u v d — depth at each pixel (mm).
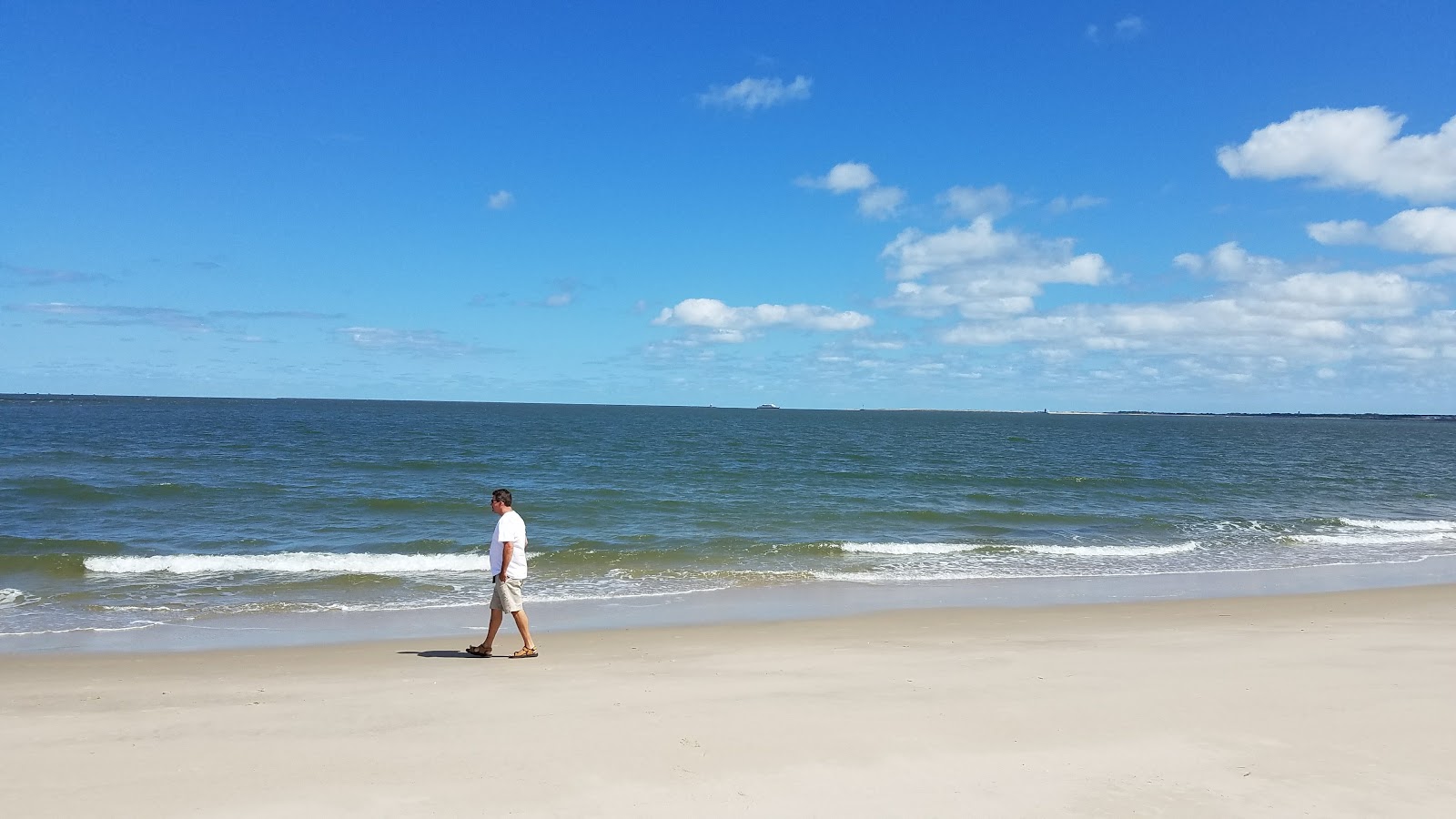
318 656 10000
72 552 17781
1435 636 10617
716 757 5777
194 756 5820
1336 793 5234
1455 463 55500
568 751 5902
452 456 44031
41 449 44094
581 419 123000
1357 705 7074
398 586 14906
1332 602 14008
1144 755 5871
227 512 23203
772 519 24000
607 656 9773
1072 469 43469
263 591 14445
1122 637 10797
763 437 73750
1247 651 9547
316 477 32094
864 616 12727
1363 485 37188
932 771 5543
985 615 12797
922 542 20469
